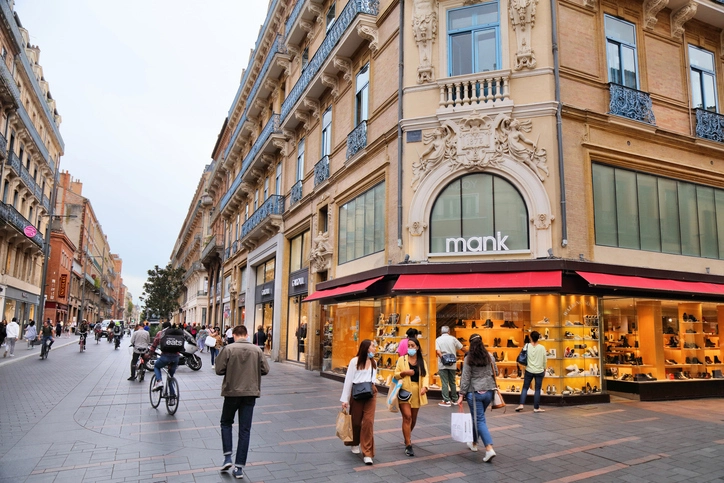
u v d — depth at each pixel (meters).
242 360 5.62
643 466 5.93
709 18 14.16
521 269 10.85
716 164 13.91
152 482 5.22
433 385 11.47
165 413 8.98
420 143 12.45
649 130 12.60
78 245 70.25
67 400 10.30
